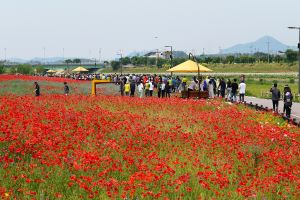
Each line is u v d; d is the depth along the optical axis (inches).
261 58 7062.0
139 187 364.8
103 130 608.1
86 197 349.1
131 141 559.8
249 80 3270.2
